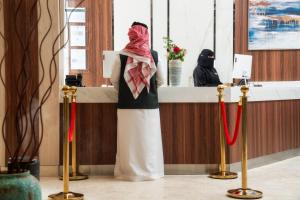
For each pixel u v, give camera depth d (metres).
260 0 7.19
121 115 4.52
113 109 4.88
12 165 3.00
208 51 5.58
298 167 5.36
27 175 2.96
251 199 3.69
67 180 3.72
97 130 4.88
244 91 3.80
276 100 5.80
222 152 4.70
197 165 4.89
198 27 7.30
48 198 3.76
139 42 4.56
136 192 3.96
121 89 4.53
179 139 4.89
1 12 4.65
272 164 5.61
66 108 3.72
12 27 4.69
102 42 7.39
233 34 7.23
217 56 7.28
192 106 4.89
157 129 4.62
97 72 7.36
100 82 7.36
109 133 4.88
